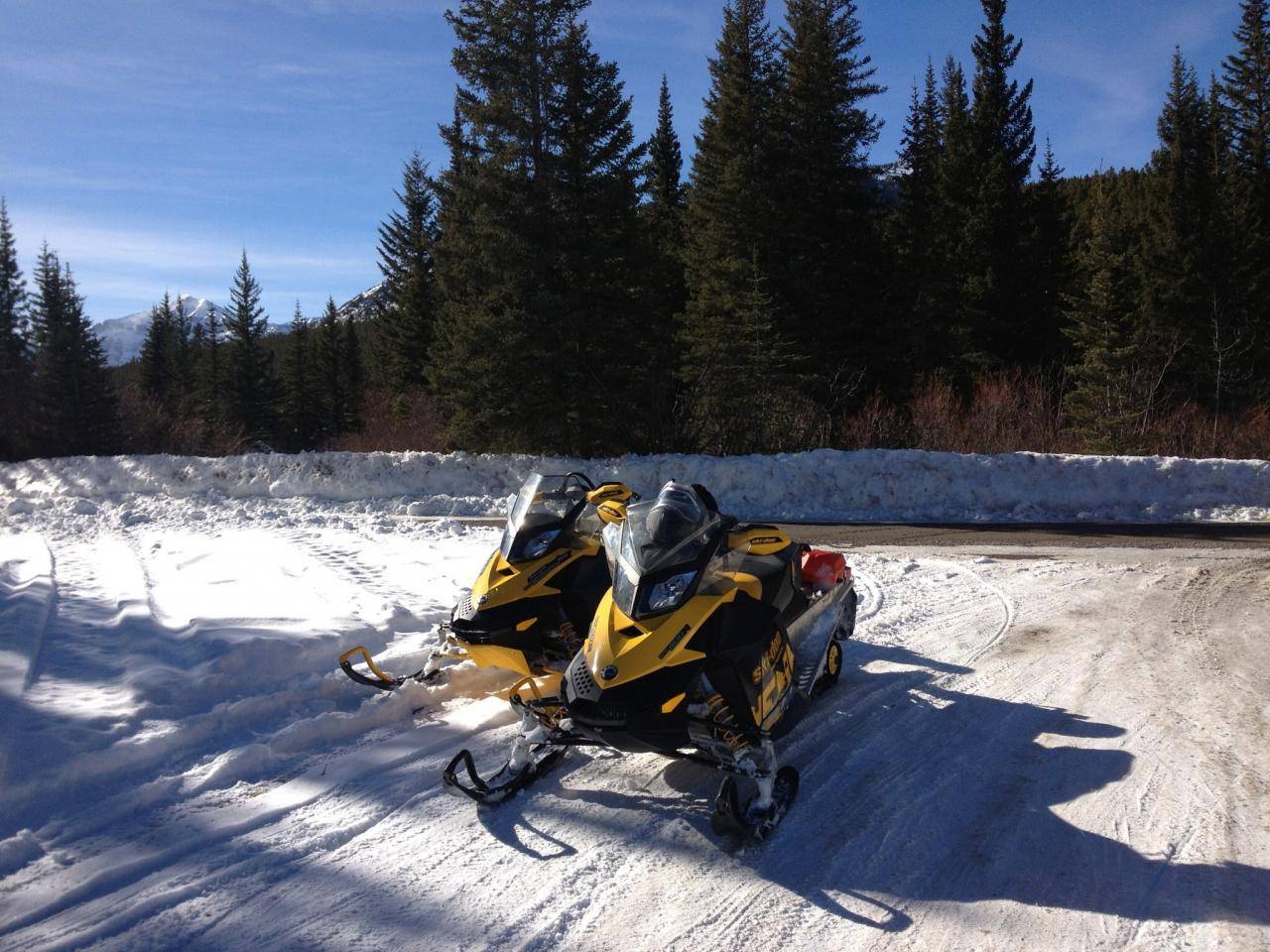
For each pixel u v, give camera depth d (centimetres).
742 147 3034
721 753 413
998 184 3441
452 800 445
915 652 680
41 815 412
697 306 2747
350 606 745
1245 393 3089
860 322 3053
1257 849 393
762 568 504
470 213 2103
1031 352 3359
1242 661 646
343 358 6238
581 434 2042
